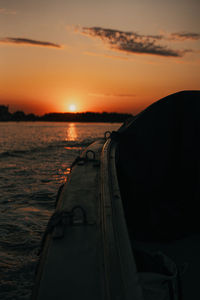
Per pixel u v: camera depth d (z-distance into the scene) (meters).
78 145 30.88
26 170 13.70
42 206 7.50
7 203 7.72
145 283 1.78
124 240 1.50
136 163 3.65
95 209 1.86
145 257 2.19
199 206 3.20
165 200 3.35
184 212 3.13
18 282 3.83
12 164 15.91
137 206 3.32
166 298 1.72
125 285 1.12
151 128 3.66
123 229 1.61
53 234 1.49
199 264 2.40
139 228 3.04
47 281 1.13
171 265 2.06
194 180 3.41
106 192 2.12
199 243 2.78
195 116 3.53
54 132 76.75
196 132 3.50
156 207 3.21
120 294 1.07
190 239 2.85
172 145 3.60
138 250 2.30
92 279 1.14
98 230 1.55
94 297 1.04
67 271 1.19
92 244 1.41
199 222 3.00
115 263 1.26
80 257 1.29
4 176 11.92
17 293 3.58
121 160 3.66
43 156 20.20
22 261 4.41
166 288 1.79
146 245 2.80
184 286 2.11
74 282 1.12
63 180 11.20
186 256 2.53
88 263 1.25
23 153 22.23
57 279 1.14
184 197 3.37
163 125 3.64
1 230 5.65
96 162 3.29
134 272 1.23
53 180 11.17
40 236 5.42
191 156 3.48
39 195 8.66
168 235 2.87
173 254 2.58
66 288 1.09
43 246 1.52
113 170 2.79
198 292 2.05
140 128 3.68
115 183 2.40
